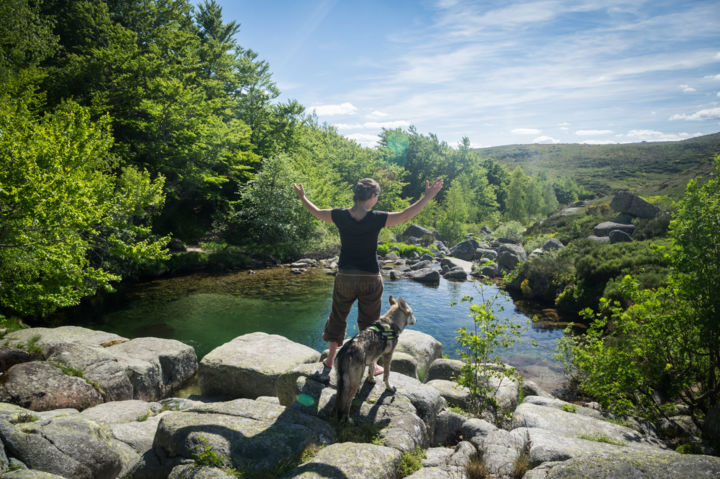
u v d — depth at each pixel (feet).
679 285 22.03
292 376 16.11
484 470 11.62
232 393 26.40
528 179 206.80
